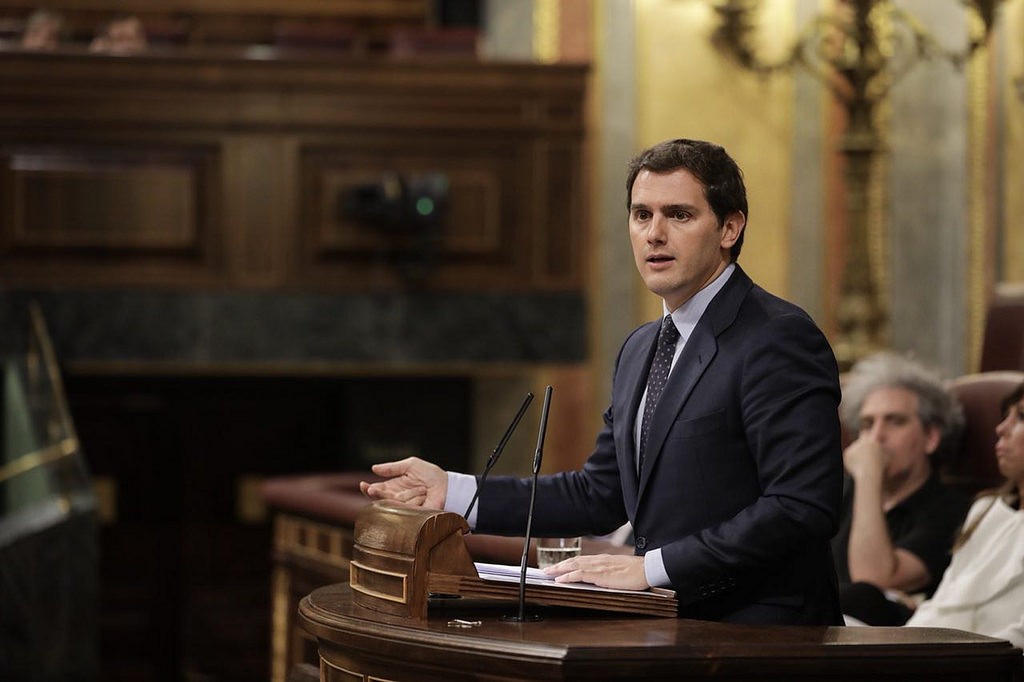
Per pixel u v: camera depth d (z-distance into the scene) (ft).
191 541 100.07
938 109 102.42
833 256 104.01
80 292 86.99
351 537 55.42
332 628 31.12
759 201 104.01
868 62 93.71
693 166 33.14
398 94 88.84
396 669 30.19
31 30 91.35
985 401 56.08
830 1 103.50
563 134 89.56
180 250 87.76
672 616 31.50
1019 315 62.80
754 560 31.09
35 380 86.02
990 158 96.02
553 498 36.09
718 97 103.81
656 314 103.50
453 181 89.10
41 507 85.25
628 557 32.40
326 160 88.58
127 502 99.76
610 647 27.53
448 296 88.94
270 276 88.12
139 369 88.38
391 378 100.27
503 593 31.07
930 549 53.26
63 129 87.15
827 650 28.35
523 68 89.30
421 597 31.09
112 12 103.91
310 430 101.45
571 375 102.53
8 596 82.69
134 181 87.40
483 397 100.99
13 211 86.58
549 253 89.45
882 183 102.78
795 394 31.89
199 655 99.60
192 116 87.71
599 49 103.76
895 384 55.47
